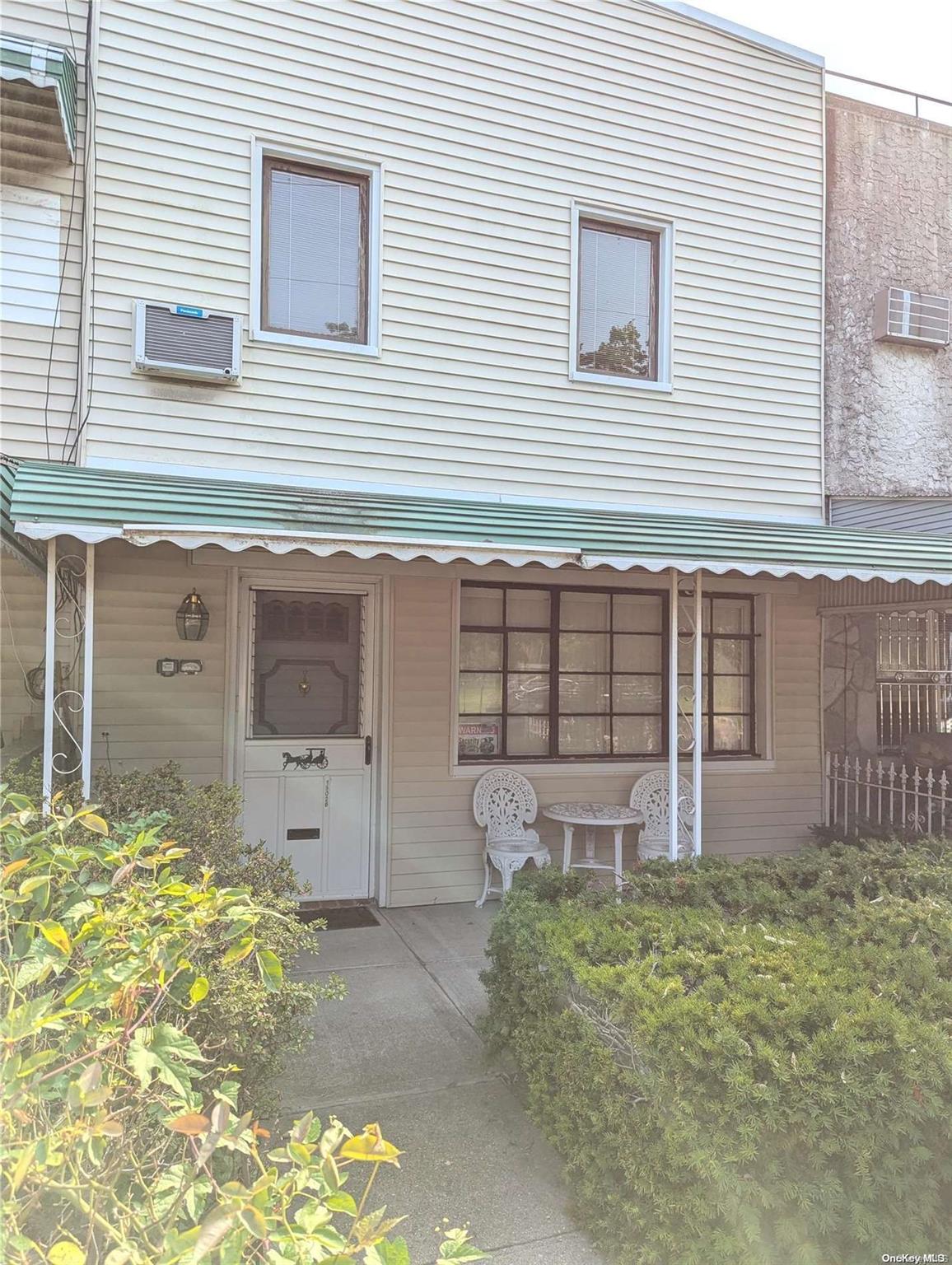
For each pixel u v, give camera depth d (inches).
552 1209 123.2
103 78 223.8
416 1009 191.2
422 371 256.5
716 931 140.2
